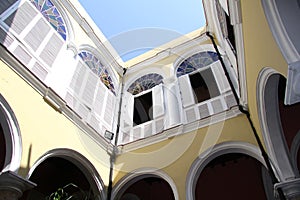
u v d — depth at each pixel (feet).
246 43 15.60
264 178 21.98
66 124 20.04
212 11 24.71
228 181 23.54
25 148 15.90
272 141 15.57
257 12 11.45
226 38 21.72
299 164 17.52
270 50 11.14
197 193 23.75
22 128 16.24
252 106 17.88
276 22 9.44
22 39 19.26
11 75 16.88
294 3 9.41
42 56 20.70
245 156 23.38
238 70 19.04
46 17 23.65
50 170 24.70
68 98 21.66
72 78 23.15
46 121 18.30
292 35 8.88
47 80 20.11
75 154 19.81
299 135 17.07
